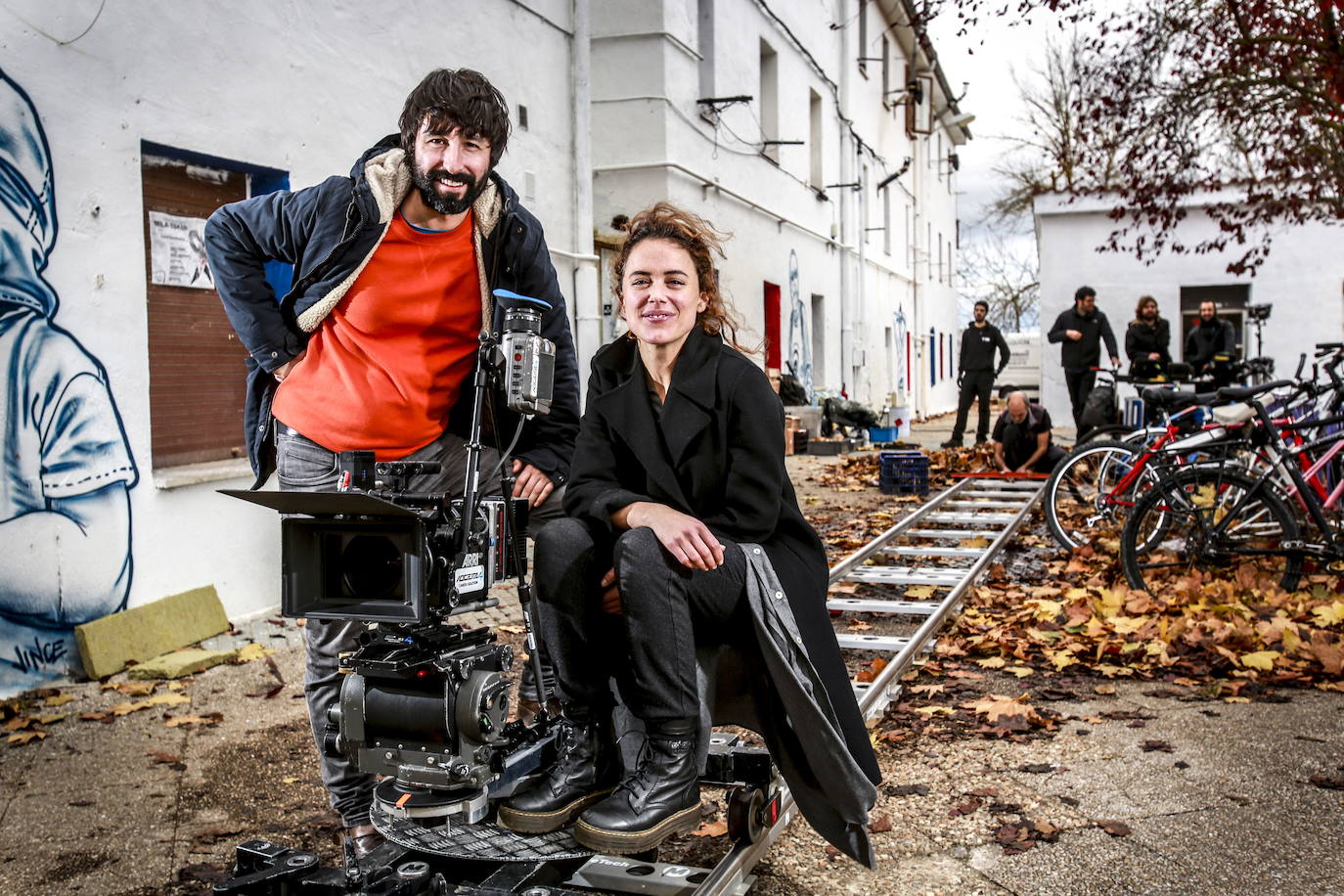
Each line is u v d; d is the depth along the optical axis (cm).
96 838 341
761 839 285
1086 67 1052
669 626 249
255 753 416
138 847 334
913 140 2977
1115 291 2145
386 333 289
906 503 1098
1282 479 681
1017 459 1241
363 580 230
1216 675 506
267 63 626
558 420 317
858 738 257
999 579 725
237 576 614
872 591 701
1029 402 1221
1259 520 651
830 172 2033
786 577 263
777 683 248
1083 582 711
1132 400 1336
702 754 258
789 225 1764
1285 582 637
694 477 270
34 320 493
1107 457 820
